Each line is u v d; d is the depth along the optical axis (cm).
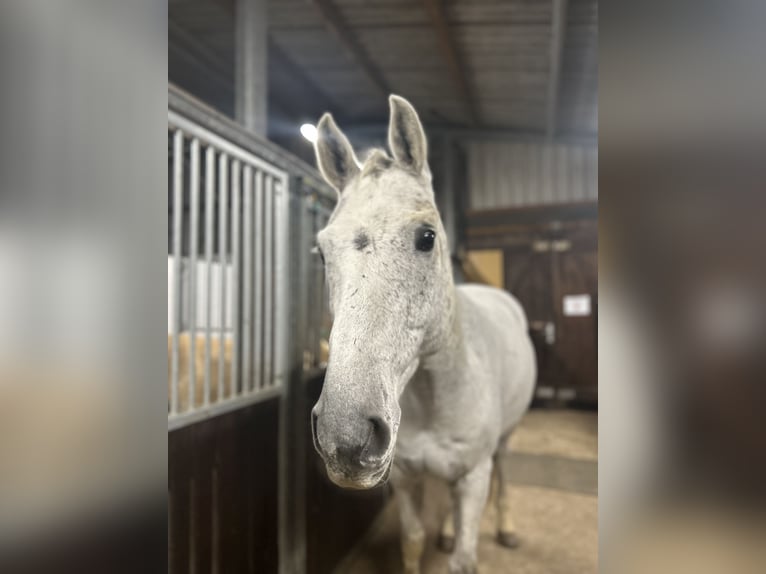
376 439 65
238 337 127
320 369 173
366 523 202
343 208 82
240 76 185
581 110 379
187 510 106
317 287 173
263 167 135
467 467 119
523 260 467
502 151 490
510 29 270
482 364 125
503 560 179
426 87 370
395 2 255
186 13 295
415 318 78
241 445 127
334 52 328
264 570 137
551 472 260
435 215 85
